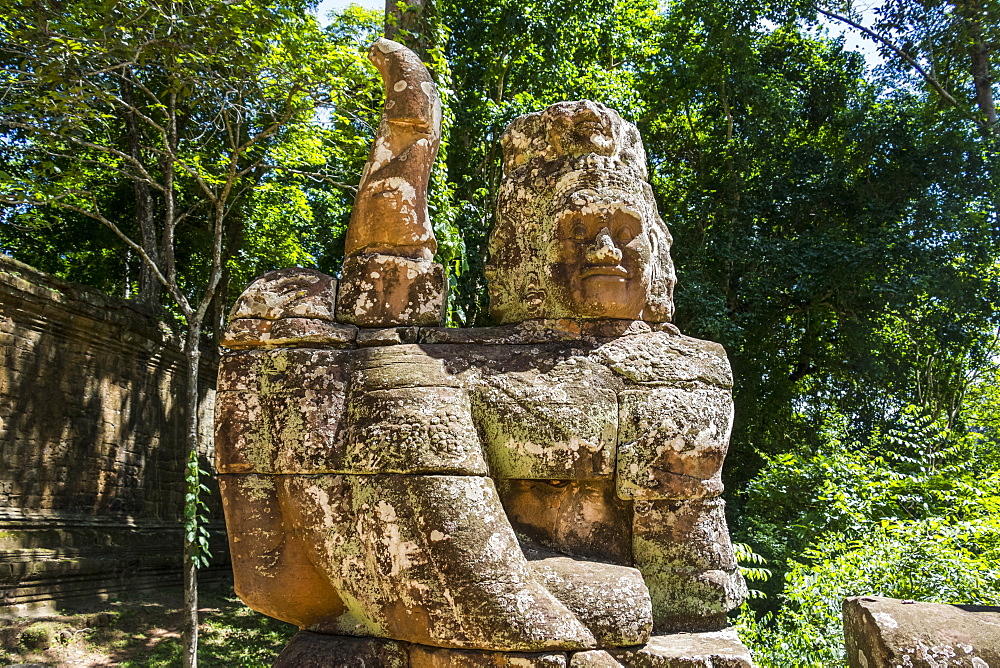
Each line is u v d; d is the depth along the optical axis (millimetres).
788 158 11812
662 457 2258
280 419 2287
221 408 2359
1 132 8758
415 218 2561
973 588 4145
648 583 2238
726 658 2055
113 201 12273
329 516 2188
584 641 1996
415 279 2512
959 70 10961
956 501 6074
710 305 9805
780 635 4523
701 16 11750
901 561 4492
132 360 9953
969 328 10984
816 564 5480
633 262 2420
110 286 13805
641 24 12883
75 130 7312
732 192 11461
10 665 5992
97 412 9164
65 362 8648
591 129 2541
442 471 2094
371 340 2406
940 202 10867
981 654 1958
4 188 8039
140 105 10164
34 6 6066
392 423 2152
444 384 2234
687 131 12820
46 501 8211
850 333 11391
